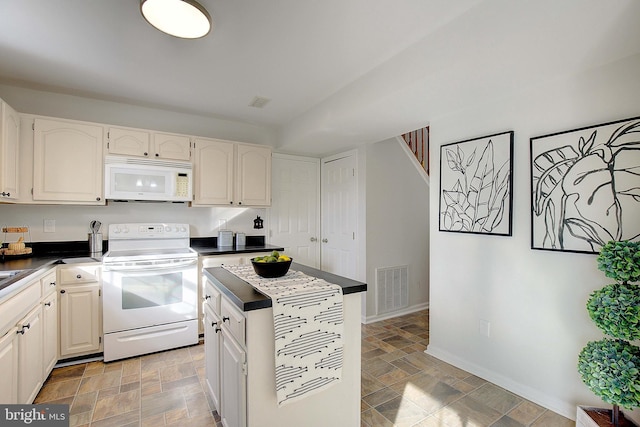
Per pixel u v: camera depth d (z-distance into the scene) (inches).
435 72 72.0
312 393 57.8
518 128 83.0
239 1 62.6
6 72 94.8
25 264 85.5
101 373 93.2
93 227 115.4
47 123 101.1
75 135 105.3
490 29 60.9
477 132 93.1
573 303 73.0
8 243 104.1
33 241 108.9
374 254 143.6
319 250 170.4
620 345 58.6
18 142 95.4
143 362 100.8
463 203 96.6
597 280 69.0
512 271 84.8
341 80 99.3
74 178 104.9
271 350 55.7
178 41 77.8
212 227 142.1
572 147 72.3
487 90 81.4
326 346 59.5
